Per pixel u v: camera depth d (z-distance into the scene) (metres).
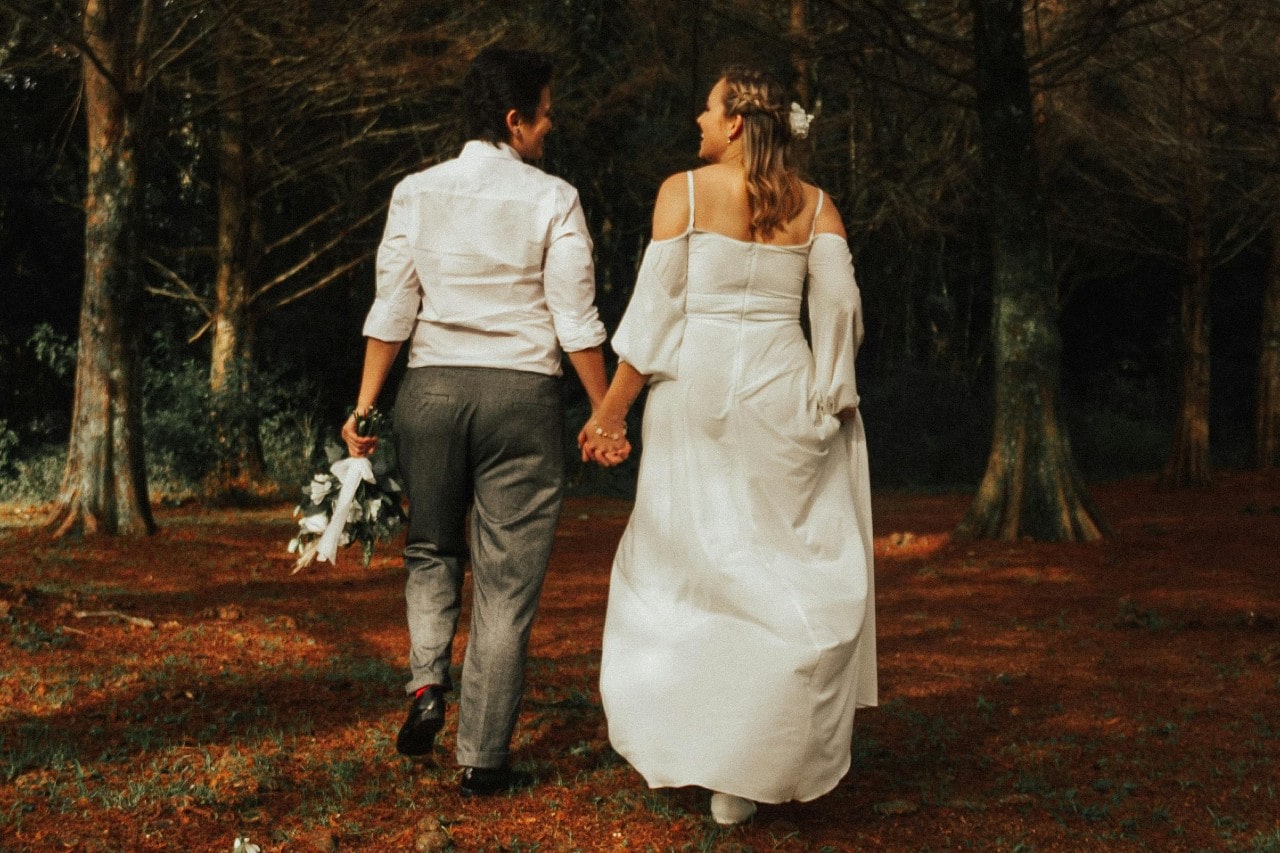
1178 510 13.33
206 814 3.07
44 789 3.21
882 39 10.66
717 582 3.01
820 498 3.18
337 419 20.53
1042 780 3.68
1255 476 16.72
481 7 13.49
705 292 3.14
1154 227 20.39
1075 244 21.58
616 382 3.18
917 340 24.91
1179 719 4.46
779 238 3.14
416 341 3.33
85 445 10.12
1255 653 5.54
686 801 3.34
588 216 20.61
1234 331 27.12
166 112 14.75
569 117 16.34
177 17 11.85
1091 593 7.64
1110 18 10.16
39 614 5.56
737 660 2.96
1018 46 10.16
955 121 16.20
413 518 3.38
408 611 3.40
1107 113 15.26
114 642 5.29
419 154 17.73
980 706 4.61
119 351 10.23
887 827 3.25
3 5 9.26
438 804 3.26
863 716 4.43
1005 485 10.26
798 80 14.25
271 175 15.99
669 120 18.69
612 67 16.75
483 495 3.31
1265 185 14.79
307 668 4.98
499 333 3.25
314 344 20.47
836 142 17.05
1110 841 3.20
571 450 17.89
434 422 3.25
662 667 3.02
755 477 3.09
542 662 5.30
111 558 8.75
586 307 3.27
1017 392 10.26
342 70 12.95
